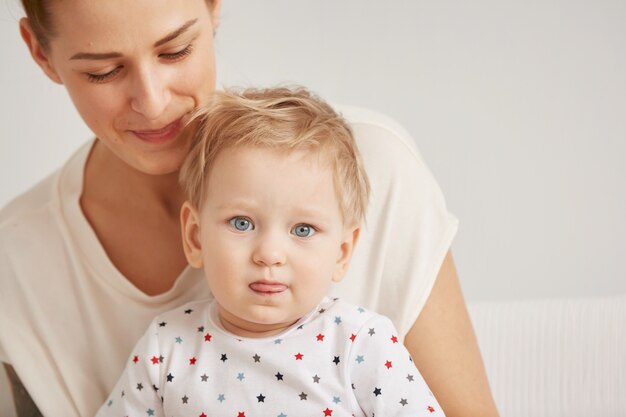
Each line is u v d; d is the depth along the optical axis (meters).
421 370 1.67
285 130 1.51
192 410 1.52
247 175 1.48
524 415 2.22
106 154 1.74
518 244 2.99
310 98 1.64
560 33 2.86
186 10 1.46
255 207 1.48
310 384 1.50
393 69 2.87
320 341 1.54
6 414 1.80
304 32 2.84
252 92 1.67
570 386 2.21
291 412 1.50
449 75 2.88
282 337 1.54
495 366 2.24
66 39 1.45
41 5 1.45
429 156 2.93
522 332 2.25
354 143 1.62
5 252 1.77
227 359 1.54
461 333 1.70
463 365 1.68
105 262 1.70
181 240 1.71
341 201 1.53
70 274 1.74
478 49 2.87
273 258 1.47
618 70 2.87
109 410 1.60
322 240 1.51
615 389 2.19
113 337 1.73
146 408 1.57
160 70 1.48
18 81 2.74
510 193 2.96
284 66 2.85
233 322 1.56
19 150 2.79
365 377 1.52
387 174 1.71
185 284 1.70
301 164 1.49
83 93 1.50
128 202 1.71
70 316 1.74
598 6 2.84
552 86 2.89
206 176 1.54
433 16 2.85
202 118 1.57
